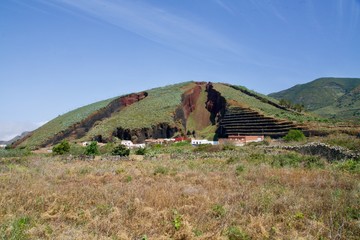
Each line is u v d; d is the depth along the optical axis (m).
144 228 8.59
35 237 7.88
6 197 11.52
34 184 14.34
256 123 85.25
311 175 16.66
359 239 7.92
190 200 11.20
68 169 21.38
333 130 53.50
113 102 125.19
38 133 110.12
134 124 95.69
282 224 8.88
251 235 8.15
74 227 8.66
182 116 113.88
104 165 25.23
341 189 12.93
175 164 25.50
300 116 88.50
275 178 15.79
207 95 134.38
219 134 99.12
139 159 33.25
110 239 7.79
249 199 11.10
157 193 11.84
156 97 124.81
